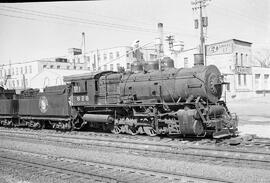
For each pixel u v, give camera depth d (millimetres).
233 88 45688
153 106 17562
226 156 11789
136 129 18969
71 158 12828
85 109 21469
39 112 24375
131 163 12070
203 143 15062
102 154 13883
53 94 23047
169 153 13203
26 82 69812
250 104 40000
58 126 23031
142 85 18328
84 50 69438
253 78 49062
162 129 17391
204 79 15992
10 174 11227
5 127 28453
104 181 9578
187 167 11039
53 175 10656
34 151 15164
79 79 21281
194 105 16172
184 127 15664
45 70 56250
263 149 12906
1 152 15539
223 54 46906
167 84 17250
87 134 20375
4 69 68812
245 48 48562
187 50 50281
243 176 9656
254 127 20812
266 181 9102
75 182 9758
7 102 27578
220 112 16375
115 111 19531
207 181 8969
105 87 20359
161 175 9789
